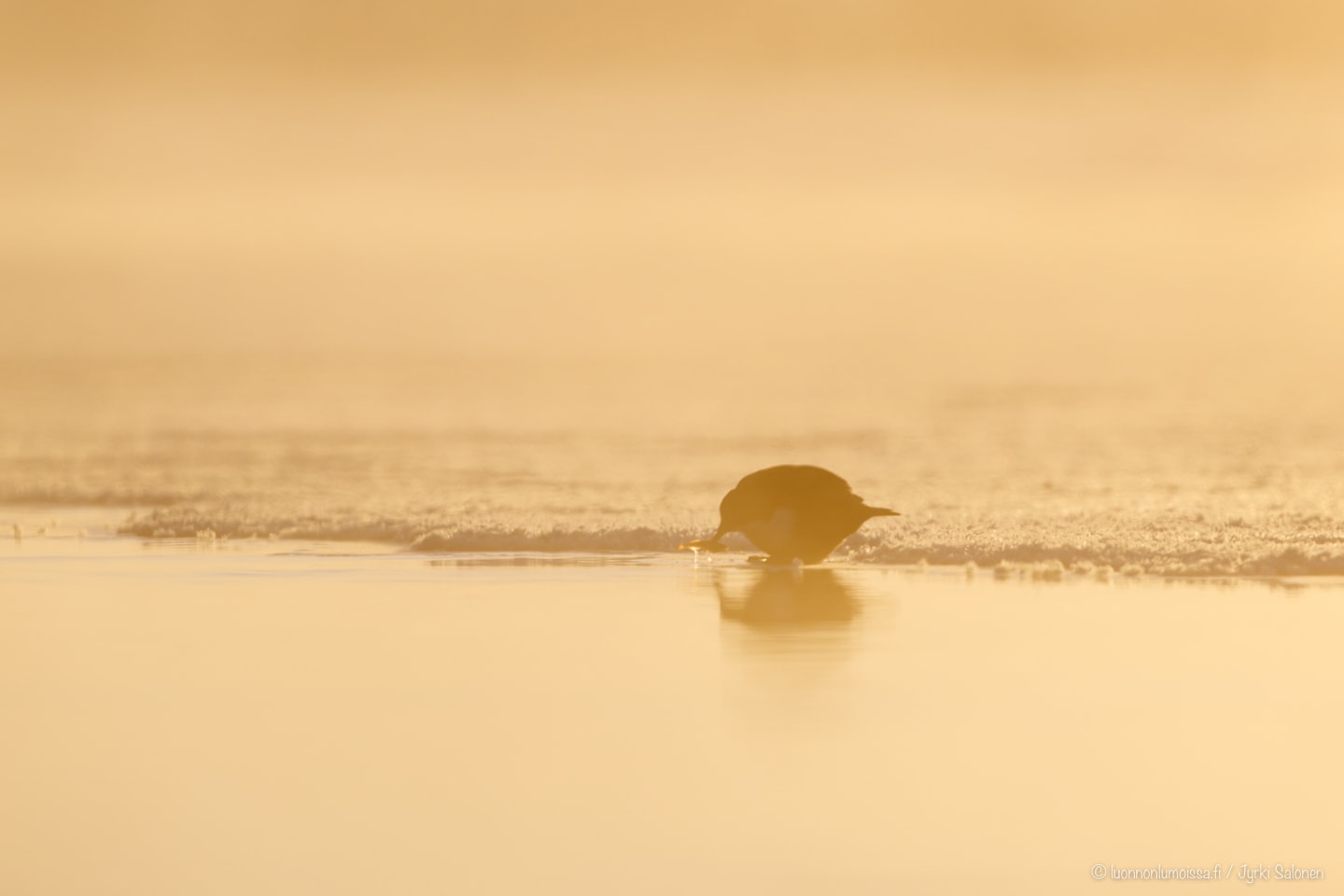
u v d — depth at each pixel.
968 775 40.47
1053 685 48.12
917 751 42.12
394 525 80.94
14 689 48.81
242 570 69.69
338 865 35.88
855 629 55.88
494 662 51.59
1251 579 65.31
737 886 34.78
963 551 71.31
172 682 49.34
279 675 50.19
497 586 65.38
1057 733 43.72
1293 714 45.09
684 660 51.50
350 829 37.69
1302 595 61.56
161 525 82.75
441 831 37.59
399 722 45.06
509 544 76.19
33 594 63.84
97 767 41.72
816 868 35.66
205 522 82.94
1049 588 63.88
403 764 41.72
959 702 46.28
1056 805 38.78
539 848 36.62
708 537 76.56
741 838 37.03
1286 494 94.75
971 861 35.78
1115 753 42.09
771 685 48.38
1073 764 41.34
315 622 58.00
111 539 80.38
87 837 37.41
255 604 61.56
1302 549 68.56
